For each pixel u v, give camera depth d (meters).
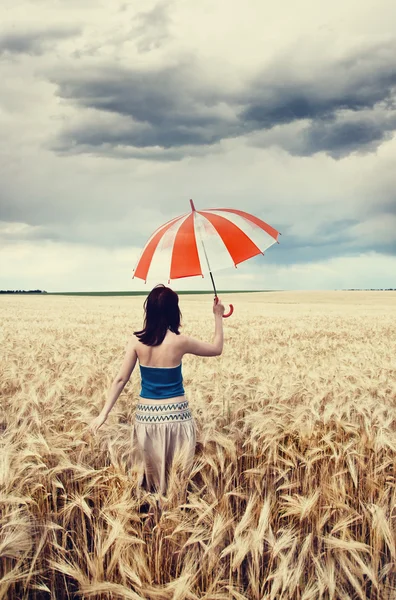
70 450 4.22
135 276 4.07
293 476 4.12
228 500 3.41
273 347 13.55
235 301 61.12
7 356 9.72
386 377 7.45
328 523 3.50
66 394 5.92
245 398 6.04
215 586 2.76
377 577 2.97
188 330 19.70
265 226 4.14
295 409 5.17
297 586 2.73
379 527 3.05
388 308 45.47
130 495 3.39
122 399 5.96
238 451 4.48
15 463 3.50
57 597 3.05
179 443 3.88
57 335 16.86
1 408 5.73
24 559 2.94
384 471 4.14
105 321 25.70
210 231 3.88
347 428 4.68
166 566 3.07
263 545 3.16
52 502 3.71
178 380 3.97
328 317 30.52
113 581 2.81
